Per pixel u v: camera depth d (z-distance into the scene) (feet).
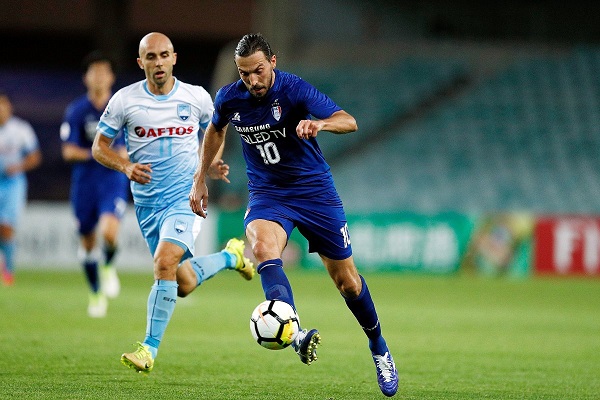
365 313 65.26
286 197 64.44
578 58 334.03
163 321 68.33
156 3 351.46
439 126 315.58
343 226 64.85
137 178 70.90
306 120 56.75
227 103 63.21
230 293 175.83
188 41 370.12
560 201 281.54
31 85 368.07
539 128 310.86
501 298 174.09
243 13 354.74
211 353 86.07
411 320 128.16
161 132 74.54
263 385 68.54
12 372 70.90
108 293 132.57
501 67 337.31
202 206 67.82
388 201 288.30
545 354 92.94
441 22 342.64
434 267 233.96
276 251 61.00
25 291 157.48
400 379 74.13
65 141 117.08
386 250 236.02
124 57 342.03
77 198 119.03
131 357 64.75
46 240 229.25
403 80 336.08
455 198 286.25
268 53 59.77
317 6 338.75
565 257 230.68
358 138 321.73
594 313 147.43
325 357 85.97
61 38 374.63
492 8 341.21
